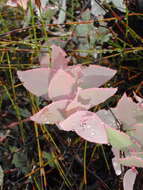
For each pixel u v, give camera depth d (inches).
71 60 14.1
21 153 12.9
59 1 15.7
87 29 15.0
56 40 14.9
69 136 13.0
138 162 9.6
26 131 13.6
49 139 13.1
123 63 15.2
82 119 9.3
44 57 11.1
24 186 12.6
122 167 11.0
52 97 9.4
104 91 9.3
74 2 16.3
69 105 9.2
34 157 13.0
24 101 14.3
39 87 9.8
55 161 12.5
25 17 15.7
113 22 15.9
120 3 15.5
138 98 11.1
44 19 15.6
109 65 14.7
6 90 13.3
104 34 15.1
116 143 9.6
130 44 15.5
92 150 13.0
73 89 9.3
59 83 9.2
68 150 12.8
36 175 12.6
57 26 15.6
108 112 10.6
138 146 10.2
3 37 15.4
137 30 16.2
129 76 14.7
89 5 15.9
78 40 15.0
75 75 9.6
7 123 13.8
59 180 12.9
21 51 15.0
